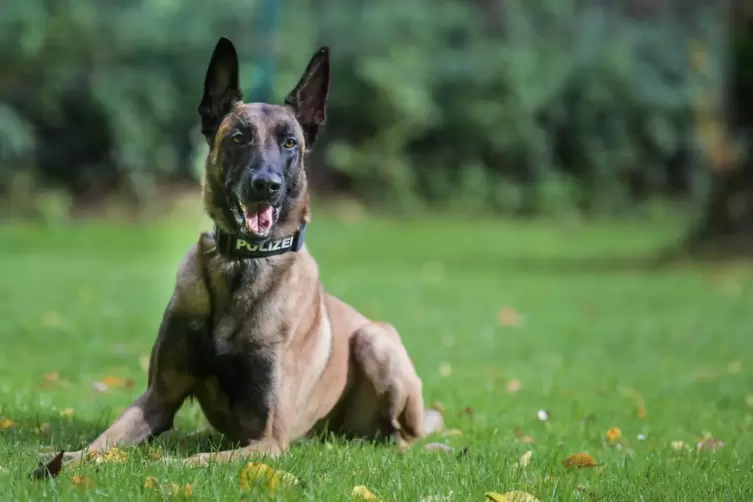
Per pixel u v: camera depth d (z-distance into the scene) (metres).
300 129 5.38
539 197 30.28
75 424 5.84
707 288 16.45
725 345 11.13
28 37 25.55
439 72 30.34
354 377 5.90
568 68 31.22
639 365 9.87
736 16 19.30
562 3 32.56
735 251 19.42
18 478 4.35
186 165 27.33
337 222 27.25
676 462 5.48
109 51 26.91
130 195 26.45
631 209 30.91
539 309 13.96
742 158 19.44
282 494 4.16
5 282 14.88
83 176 26.78
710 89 23.20
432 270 19.16
